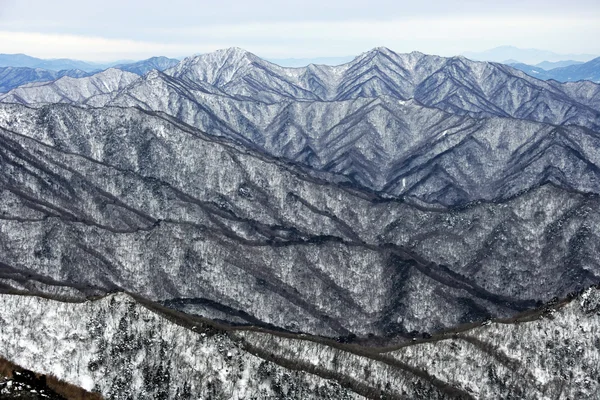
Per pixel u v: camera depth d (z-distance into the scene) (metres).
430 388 139.75
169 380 131.00
